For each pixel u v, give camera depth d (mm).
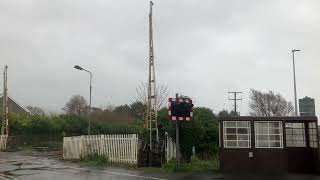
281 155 20203
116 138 25359
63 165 25125
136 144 23844
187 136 24719
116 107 63438
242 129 20547
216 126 28375
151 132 24656
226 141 20578
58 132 52469
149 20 27328
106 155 26078
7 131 49000
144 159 23734
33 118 52375
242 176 18188
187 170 20531
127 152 24391
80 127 52438
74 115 55719
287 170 20109
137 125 47531
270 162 20203
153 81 27094
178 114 21000
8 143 47594
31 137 50812
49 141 51000
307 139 21125
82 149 28734
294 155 21094
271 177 17781
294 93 43312
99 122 52188
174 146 24672
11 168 23391
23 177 19031
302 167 20953
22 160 29703
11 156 34375
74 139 30000
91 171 21188
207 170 20703
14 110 69000
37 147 46281
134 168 22297
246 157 20328
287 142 21281
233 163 20344
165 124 25375
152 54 27078
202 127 26906
